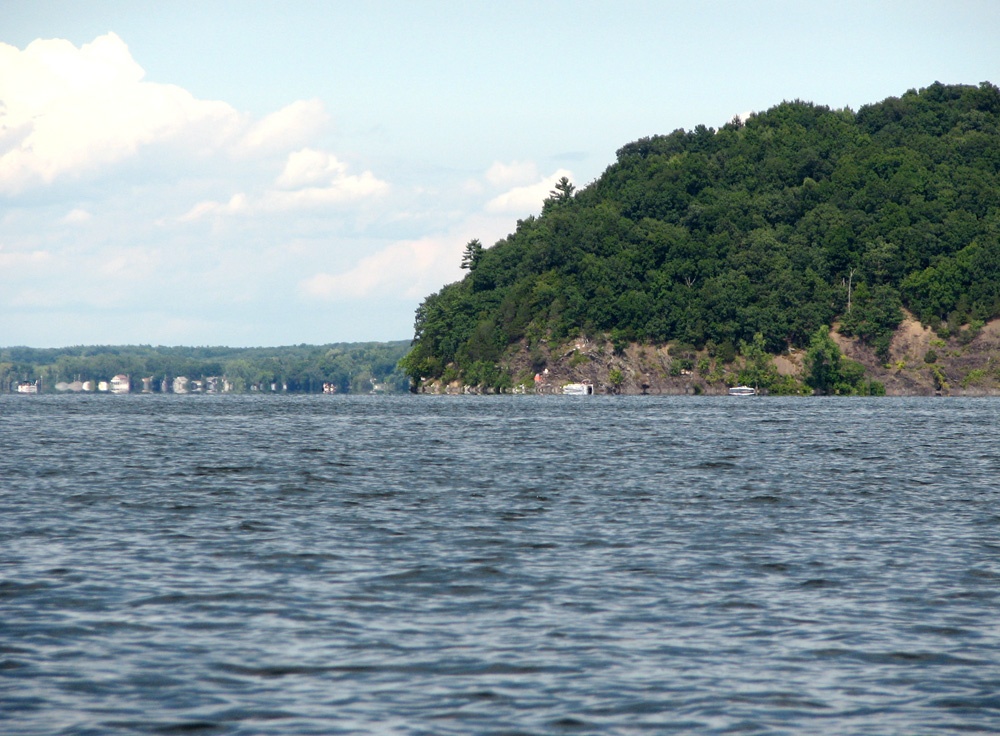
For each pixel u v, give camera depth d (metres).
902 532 107.94
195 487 146.50
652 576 85.31
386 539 102.50
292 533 105.88
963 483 154.88
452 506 127.56
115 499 132.12
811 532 107.94
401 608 74.31
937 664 62.19
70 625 69.00
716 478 161.12
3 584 80.31
